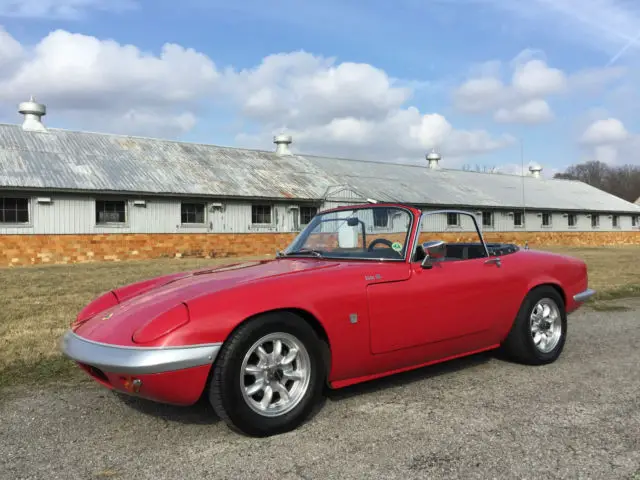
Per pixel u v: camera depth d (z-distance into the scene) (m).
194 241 20.53
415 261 3.75
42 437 2.96
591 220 37.94
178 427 3.11
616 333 5.82
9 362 4.34
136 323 2.91
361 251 3.98
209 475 2.50
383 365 3.56
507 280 4.26
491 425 3.11
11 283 9.82
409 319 3.60
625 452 2.73
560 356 4.82
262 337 2.93
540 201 35.12
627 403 3.50
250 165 25.20
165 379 2.71
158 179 20.19
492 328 4.20
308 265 3.64
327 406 3.46
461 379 4.08
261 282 3.09
